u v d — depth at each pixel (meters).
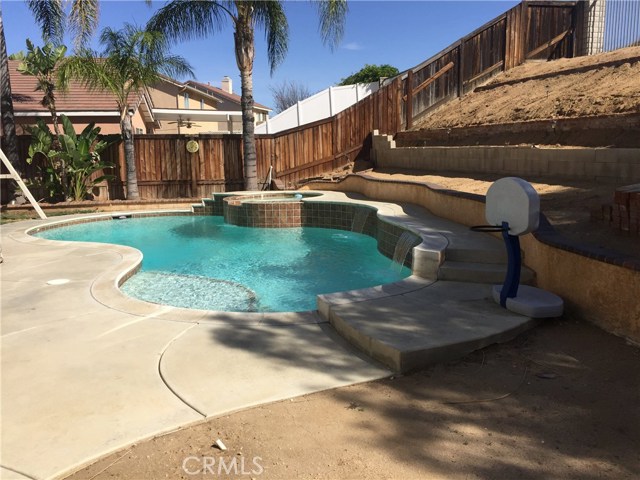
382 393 3.07
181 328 4.16
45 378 3.25
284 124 17.56
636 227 4.65
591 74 10.60
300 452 2.47
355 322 3.92
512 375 3.26
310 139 15.25
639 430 2.59
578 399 2.93
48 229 10.45
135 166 14.09
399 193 10.20
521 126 10.00
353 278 6.84
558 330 3.93
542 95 11.09
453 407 2.89
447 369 3.37
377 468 2.34
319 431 2.65
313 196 12.34
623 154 7.04
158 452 2.47
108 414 2.80
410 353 3.33
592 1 14.66
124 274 6.11
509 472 2.29
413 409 2.87
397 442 2.55
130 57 12.71
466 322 3.93
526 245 5.25
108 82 12.30
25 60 12.34
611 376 3.16
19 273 6.07
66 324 4.27
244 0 12.78
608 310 3.78
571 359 3.43
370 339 3.58
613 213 5.01
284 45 14.04
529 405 2.88
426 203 9.03
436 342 3.49
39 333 4.06
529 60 15.52
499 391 3.06
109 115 15.20
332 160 15.50
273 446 2.52
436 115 14.91
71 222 11.22
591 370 3.26
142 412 2.82
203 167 14.72
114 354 3.62
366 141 15.64
